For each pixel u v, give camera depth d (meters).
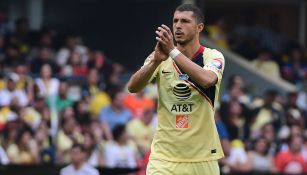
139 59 39.59
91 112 29.58
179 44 14.45
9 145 25.62
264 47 44.78
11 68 31.56
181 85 14.31
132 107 29.66
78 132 26.80
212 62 14.20
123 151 26.22
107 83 31.27
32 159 25.62
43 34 34.16
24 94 28.77
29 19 38.75
